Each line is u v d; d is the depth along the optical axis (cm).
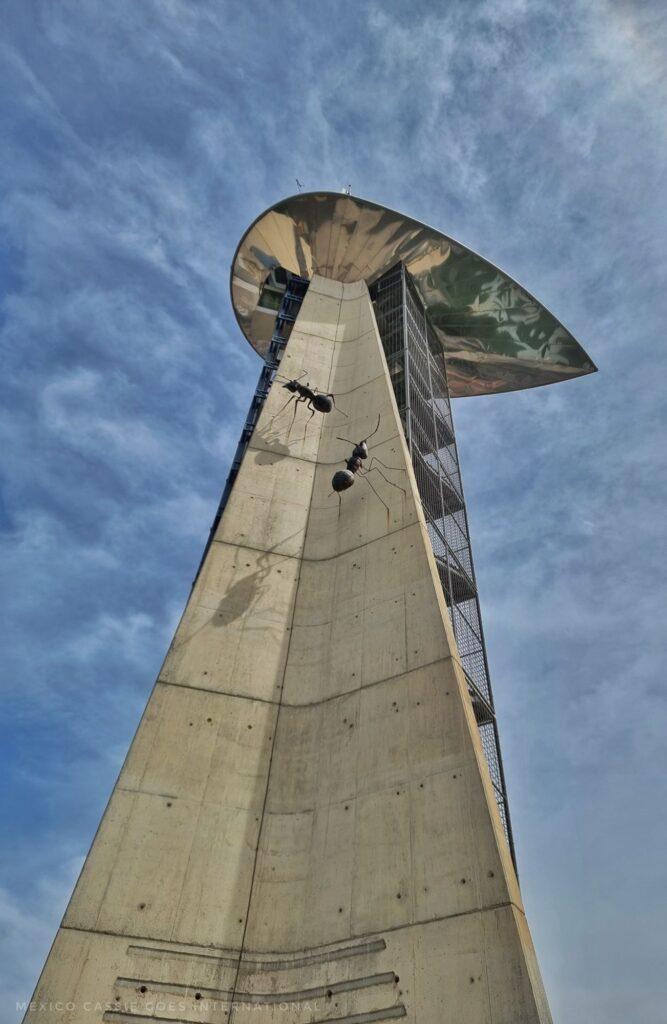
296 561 1575
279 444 1867
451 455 2323
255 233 3014
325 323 2439
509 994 798
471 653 1642
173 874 1034
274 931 1003
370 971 903
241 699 1285
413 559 1417
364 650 1323
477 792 1005
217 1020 899
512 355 3036
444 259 2933
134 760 1149
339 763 1175
